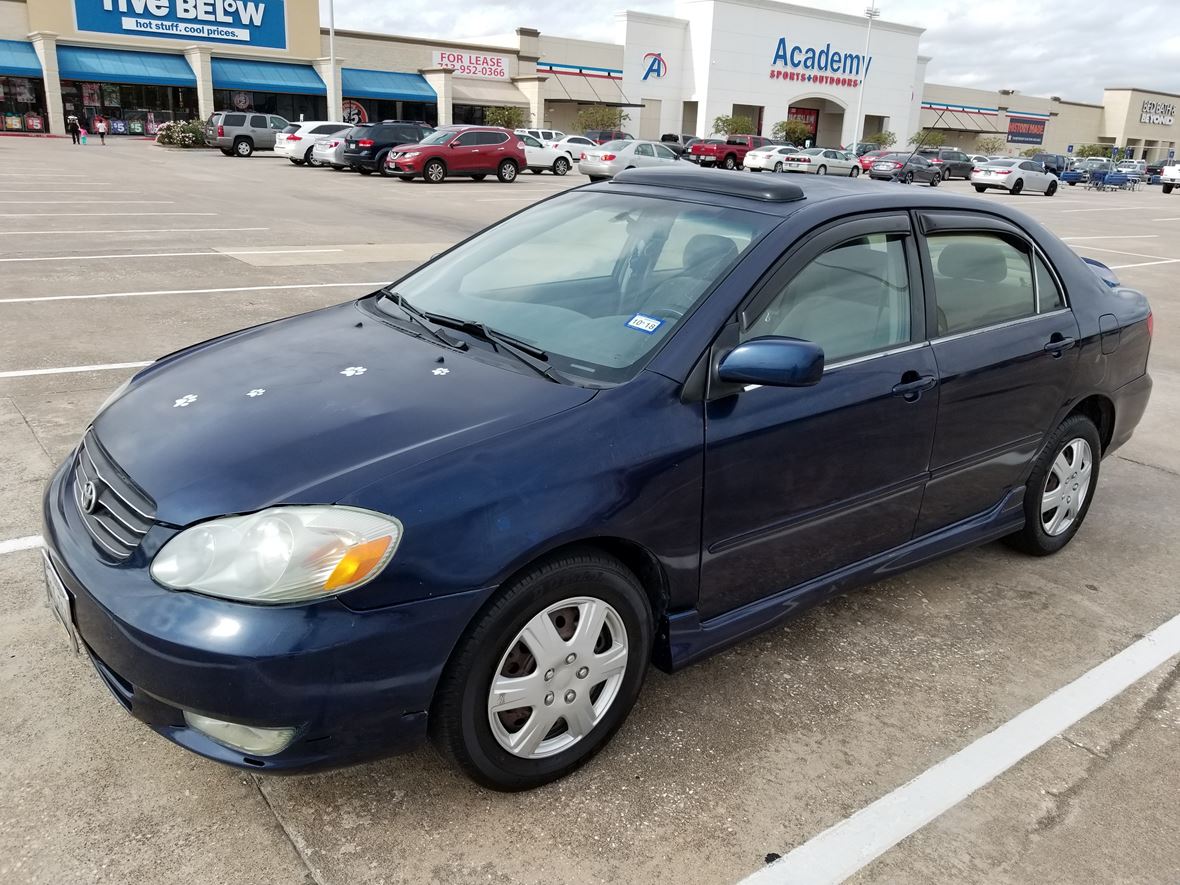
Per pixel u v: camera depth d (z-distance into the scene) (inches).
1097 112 3427.7
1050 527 156.7
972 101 2881.4
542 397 97.4
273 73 1760.6
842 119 2486.5
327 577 79.9
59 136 1593.3
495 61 2006.6
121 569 84.9
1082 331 147.3
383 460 87.0
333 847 88.4
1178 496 191.3
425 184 946.7
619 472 92.9
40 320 281.4
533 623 90.6
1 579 132.1
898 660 125.9
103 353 248.4
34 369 231.3
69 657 115.1
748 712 112.5
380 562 81.2
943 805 98.6
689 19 2162.9
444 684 86.8
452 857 87.9
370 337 118.1
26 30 1566.2
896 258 123.6
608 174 1042.1
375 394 99.3
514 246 134.6
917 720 113.0
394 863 86.9
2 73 1539.1
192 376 110.3
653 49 2151.8
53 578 94.3
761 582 112.3
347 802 94.1
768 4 2170.3
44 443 181.9
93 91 1640.0
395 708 84.0
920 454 124.7
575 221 133.5
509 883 85.4
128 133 1686.8
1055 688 121.3
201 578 80.8
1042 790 101.9
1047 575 153.4
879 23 2389.3
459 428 91.7
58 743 100.2
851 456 115.0
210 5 1684.3
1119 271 503.8
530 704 93.0
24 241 435.2
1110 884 89.4
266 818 91.5
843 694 117.4
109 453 96.3
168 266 384.2
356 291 345.7
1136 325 160.7
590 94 2124.8
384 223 576.7
